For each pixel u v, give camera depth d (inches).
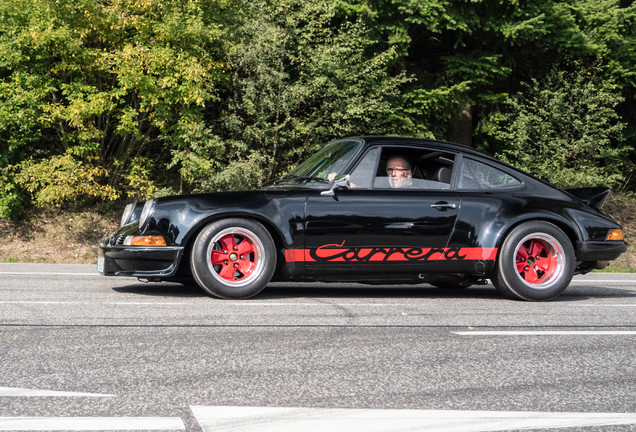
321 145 549.3
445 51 647.1
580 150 620.1
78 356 150.1
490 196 258.2
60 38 486.9
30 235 528.4
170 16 505.7
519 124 615.8
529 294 255.6
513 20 587.8
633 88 673.0
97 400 118.4
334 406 117.8
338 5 559.8
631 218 665.6
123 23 506.6
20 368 139.3
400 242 248.4
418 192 252.7
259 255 240.5
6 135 529.7
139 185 534.3
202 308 217.9
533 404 122.1
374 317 209.2
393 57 565.9
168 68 510.6
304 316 207.6
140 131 547.8
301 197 244.5
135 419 108.4
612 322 211.0
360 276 248.4
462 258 253.3
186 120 512.1
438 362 152.2
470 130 652.7
